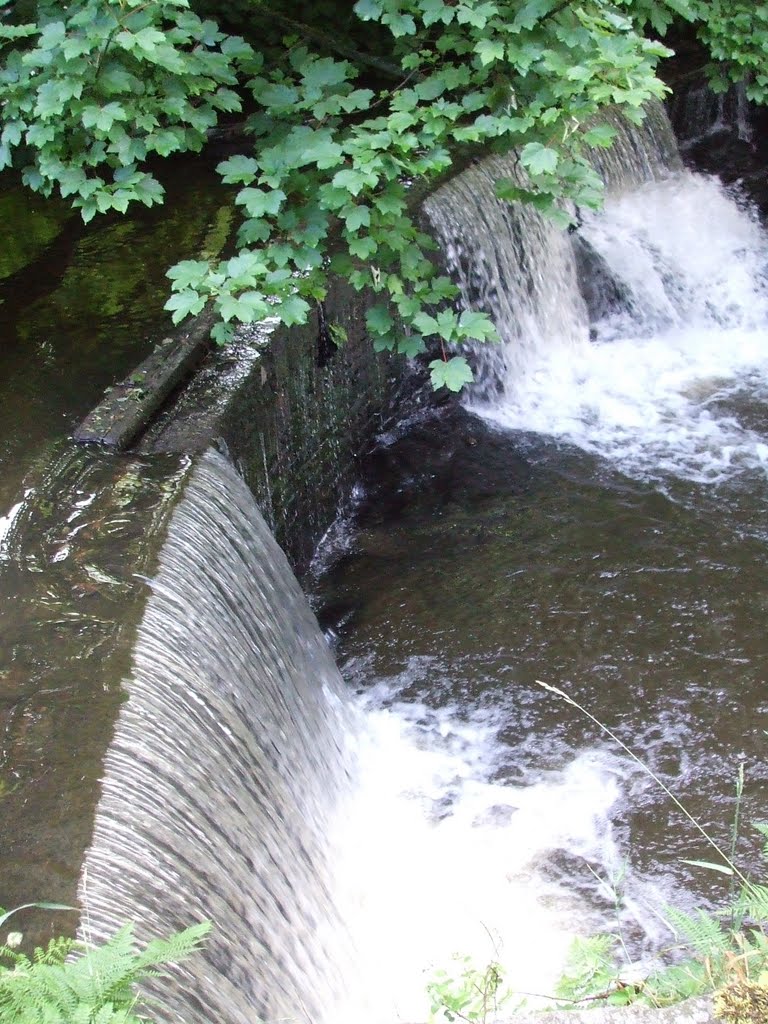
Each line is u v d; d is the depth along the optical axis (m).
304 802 4.18
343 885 4.20
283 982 3.21
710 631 5.71
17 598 3.94
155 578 4.02
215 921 3.02
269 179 4.65
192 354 5.42
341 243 6.38
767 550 6.27
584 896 4.48
